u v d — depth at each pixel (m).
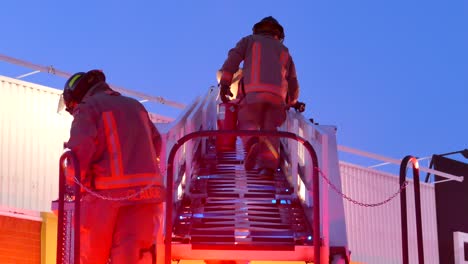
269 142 8.01
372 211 21.64
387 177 22.30
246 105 8.00
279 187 7.91
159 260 6.46
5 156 13.90
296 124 8.38
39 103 14.67
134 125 5.83
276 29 8.26
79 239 5.38
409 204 22.84
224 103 8.86
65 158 5.59
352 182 21.33
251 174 8.23
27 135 14.33
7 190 13.77
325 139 7.12
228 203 7.49
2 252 12.16
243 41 8.11
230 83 8.06
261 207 7.43
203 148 9.16
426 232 23.17
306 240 6.67
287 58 8.18
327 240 6.65
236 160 8.87
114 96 5.93
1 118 14.02
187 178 7.74
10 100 14.23
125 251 5.64
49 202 14.37
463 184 24.50
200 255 6.52
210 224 7.04
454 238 23.88
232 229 6.77
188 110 8.31
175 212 7.46
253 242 6.58
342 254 6.73
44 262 12.71
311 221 7.25
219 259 6.53
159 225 5.89
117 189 5.65
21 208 13.73
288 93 8.34
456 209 24.14
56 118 14.86
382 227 21.75
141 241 5.69
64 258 5.75
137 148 5.80
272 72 7.96
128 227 5.68
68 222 5.82
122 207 5.71
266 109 8.00
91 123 5.68
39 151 14.44
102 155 5.74
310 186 7.50
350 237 20.84
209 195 7.69
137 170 5.72
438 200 23.75
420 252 6.16
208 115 10.46
